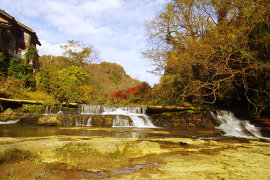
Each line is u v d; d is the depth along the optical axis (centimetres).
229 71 940
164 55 1346
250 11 984
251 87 1114
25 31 2511
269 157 448
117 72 4166
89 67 2942
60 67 2630
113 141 509
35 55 2164
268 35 940
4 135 632
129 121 1129
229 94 1234
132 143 510
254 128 1001
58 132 757
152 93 1703
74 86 1750
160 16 1519
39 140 481
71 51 2734
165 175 318
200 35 1259
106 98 2273
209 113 1209
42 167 351
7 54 1922
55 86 1667
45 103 1220
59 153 408
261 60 965
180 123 1159
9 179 293
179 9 1448
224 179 298
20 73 1551
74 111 1309
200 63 1065
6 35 1884
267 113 1128
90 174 328
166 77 1509
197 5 1327
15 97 1302
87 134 738
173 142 616
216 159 426
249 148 564
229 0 1139
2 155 357
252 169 352
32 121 974
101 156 421
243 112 1262
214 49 1038
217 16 1273
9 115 1004
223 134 920
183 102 1395
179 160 417
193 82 1087
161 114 1274
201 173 328
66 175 320
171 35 1541
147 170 348
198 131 979
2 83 1348
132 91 2014
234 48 971
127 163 396
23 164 356
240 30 976
